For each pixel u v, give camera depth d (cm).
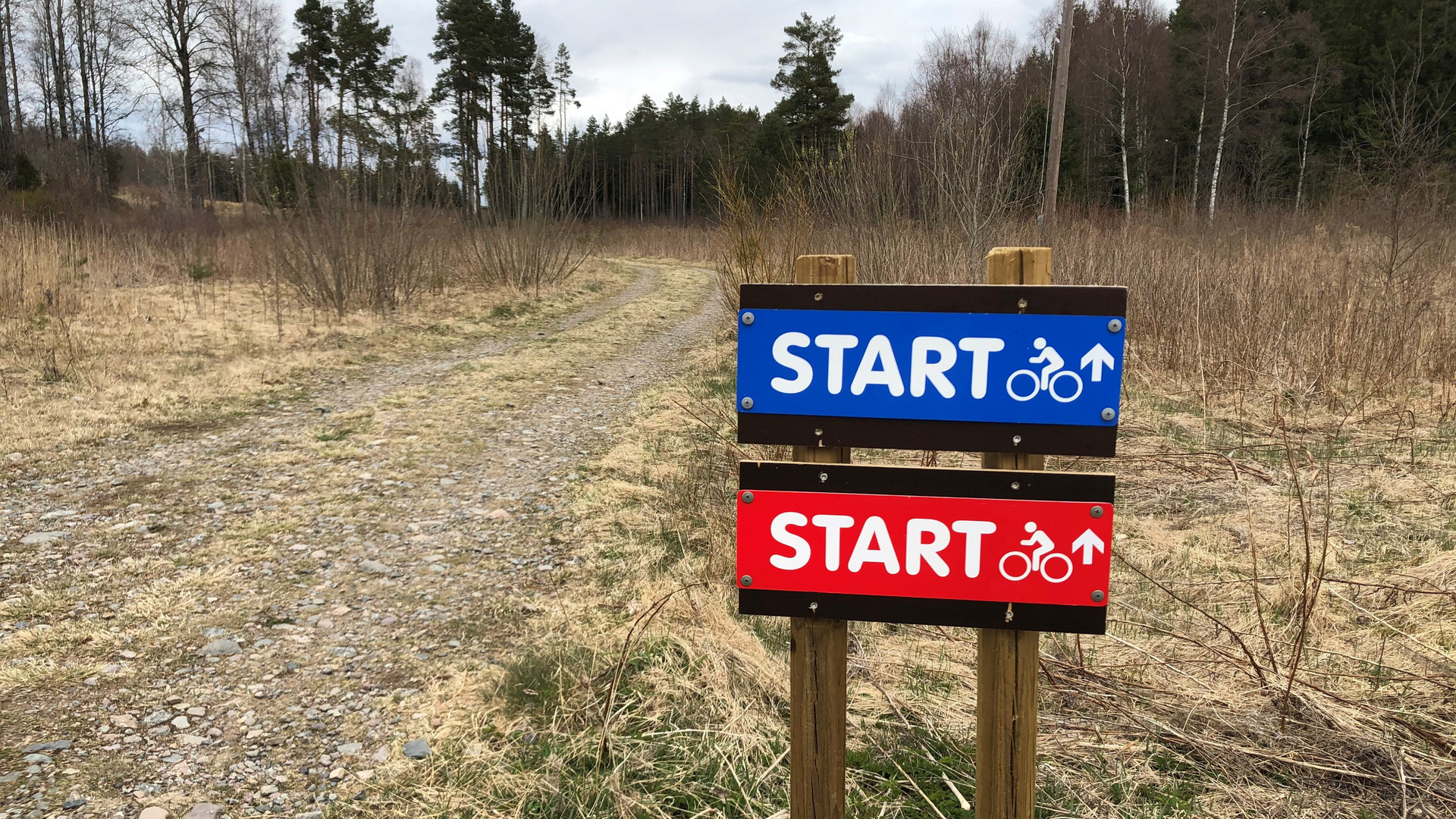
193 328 1077
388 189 1468
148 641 363
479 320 1337
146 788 264
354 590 418
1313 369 716
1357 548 401
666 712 288
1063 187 2358
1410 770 239
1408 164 1062
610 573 425
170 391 809
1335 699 268
